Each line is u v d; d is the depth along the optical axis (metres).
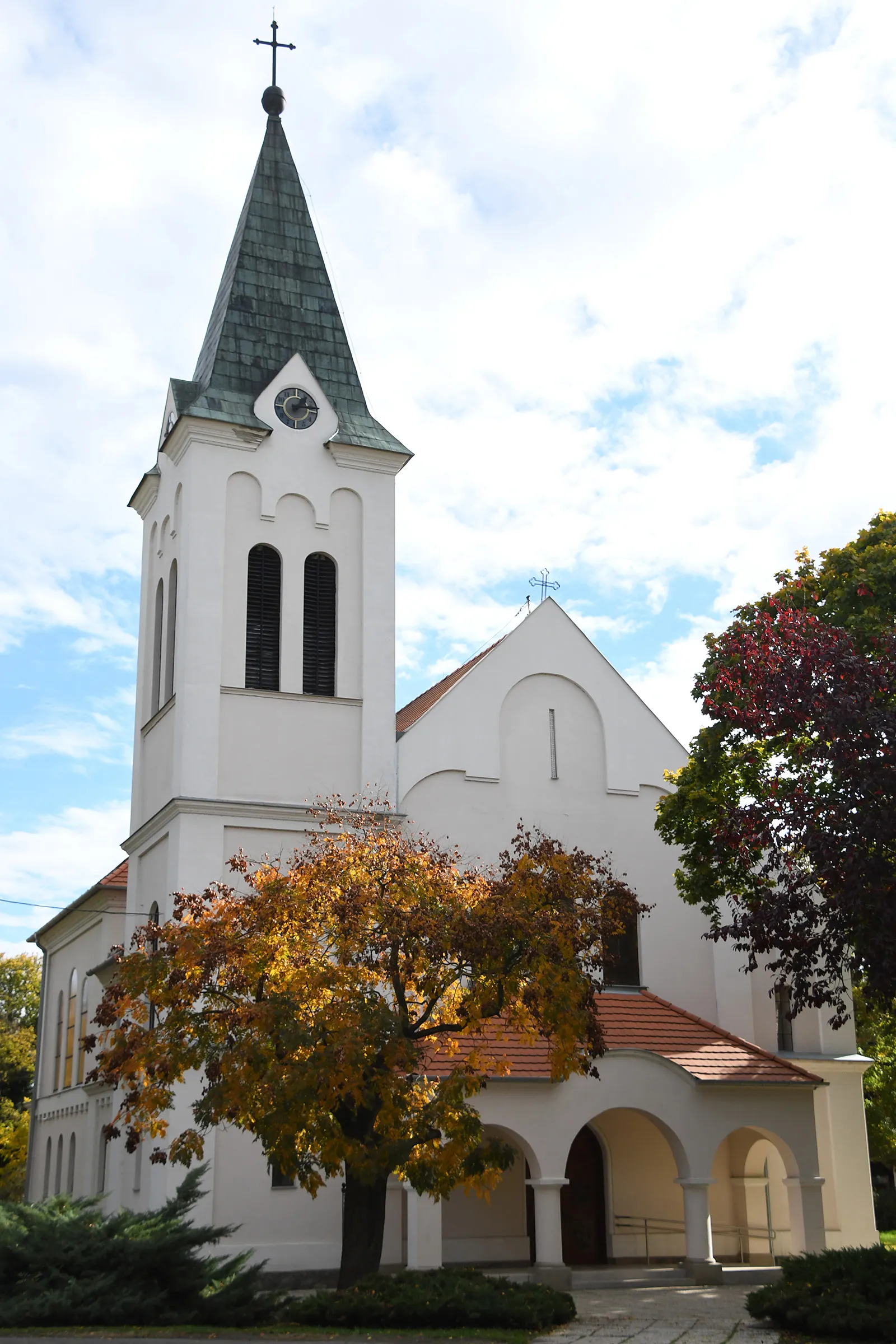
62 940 48.91
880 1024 40.88
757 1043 36.28
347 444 36.81
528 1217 32.66
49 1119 47.44
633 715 37.91
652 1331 20.55
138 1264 20.67
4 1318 19.34
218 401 36.16
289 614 35.25
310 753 34.34
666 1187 34.25
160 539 38.94
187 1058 22.48
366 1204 23.25
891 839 23.03
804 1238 30.17
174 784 33.25
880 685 24.81
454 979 23.53
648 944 36.12
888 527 31.36
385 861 24.09
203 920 23.78
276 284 38.75
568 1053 23.09
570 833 36.16
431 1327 20.39
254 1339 18.81
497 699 36.34
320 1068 20.67
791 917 27.77
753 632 30.52
